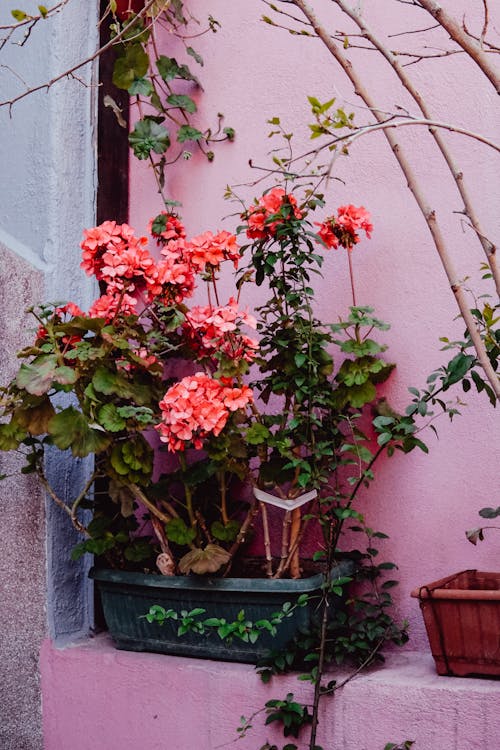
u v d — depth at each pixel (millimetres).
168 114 3311
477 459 2781
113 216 3422
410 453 2877
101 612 3273
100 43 3420
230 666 2740
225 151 3287
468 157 2869
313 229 3092
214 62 3328
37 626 3117
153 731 2814
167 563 2828
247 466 2830
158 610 2645
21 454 3180
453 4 2930
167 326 2811
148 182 3439
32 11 3334
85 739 2957
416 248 2920
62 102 3271
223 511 2896
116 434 2811
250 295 3201
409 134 2961
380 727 2492
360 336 2979
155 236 3143
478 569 2754
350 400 2805
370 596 2896
